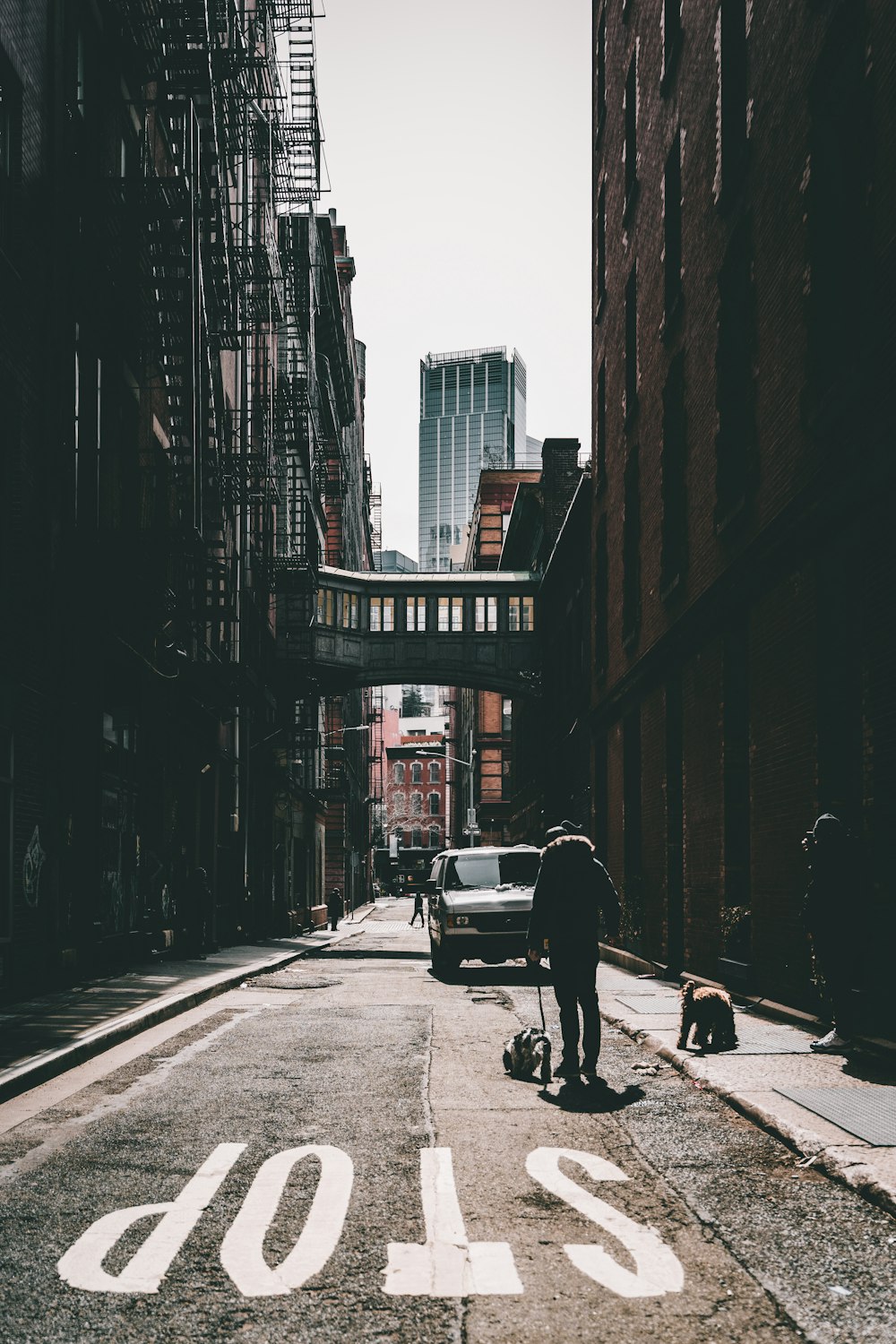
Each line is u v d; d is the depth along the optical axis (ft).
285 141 103.50
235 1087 27.89
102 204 52.75
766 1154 20.65
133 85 60.34
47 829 46.85
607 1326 13.04
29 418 45.14
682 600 57.62
